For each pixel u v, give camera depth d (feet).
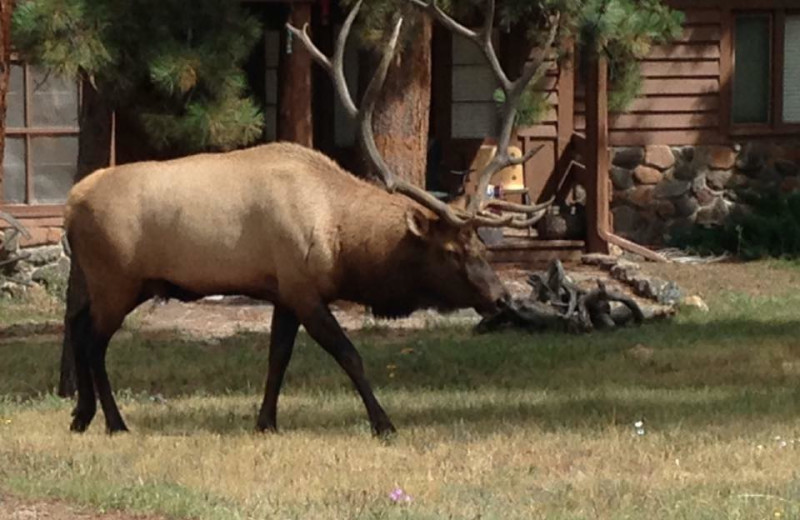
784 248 104.53
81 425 52.34
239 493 41.09
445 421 53.83
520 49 105.19
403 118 88.02
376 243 49.49
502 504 39.81
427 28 87.56
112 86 67.77
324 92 105.50
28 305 92.84
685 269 98.43
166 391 64.03
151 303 89.51
